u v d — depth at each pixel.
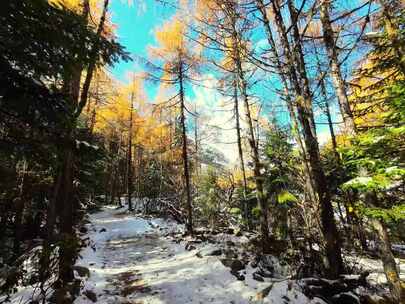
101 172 17.06
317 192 5.90
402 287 5.52
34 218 12.35
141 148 31.81
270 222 12.78
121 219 21.38
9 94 4.52
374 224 5.95
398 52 6.89
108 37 9.59
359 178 4.72
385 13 6.70
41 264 5.26
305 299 5.76
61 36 4.73
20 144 4.70
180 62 14.49
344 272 6.16
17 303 5.43
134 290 6.60
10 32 4.36
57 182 6.45
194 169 29.72
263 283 6.39
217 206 19.31
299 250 7.46
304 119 5.64
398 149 5.04
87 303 5.75
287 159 6.58
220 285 6.48
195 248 10.04
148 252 10.89
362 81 10.81
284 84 4.98
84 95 6.74
